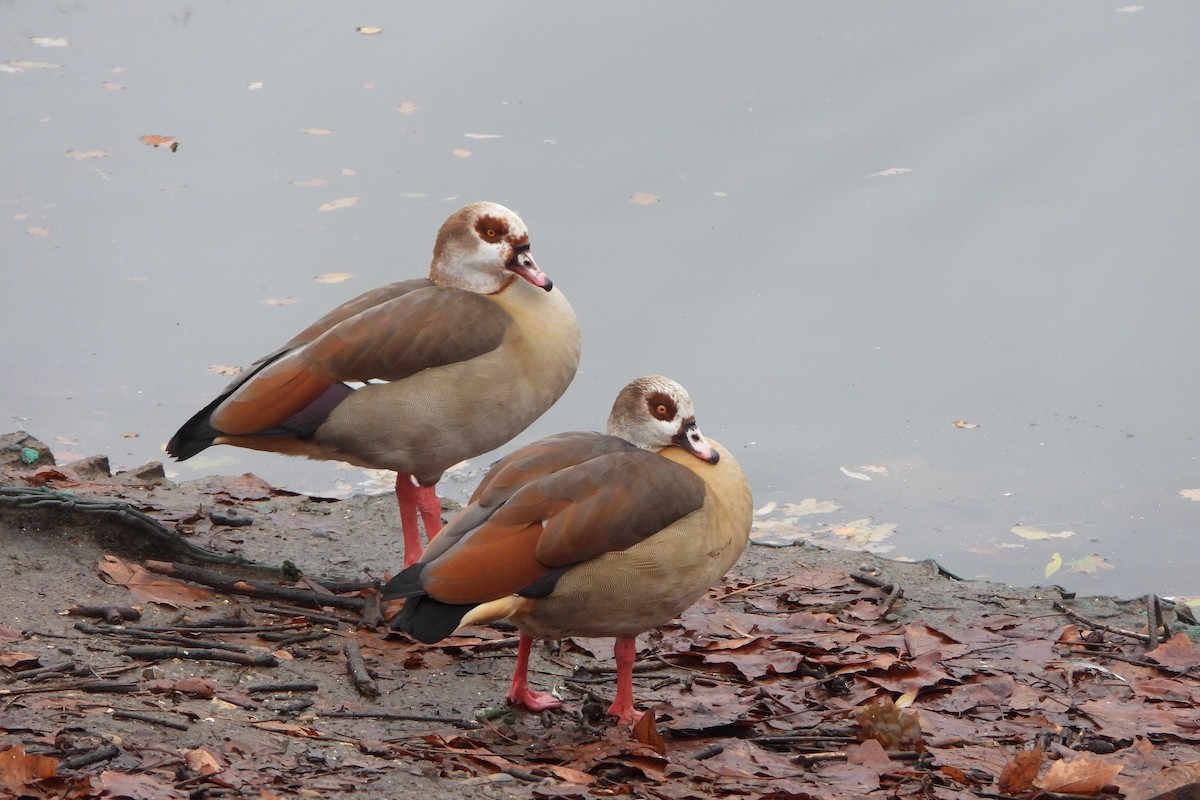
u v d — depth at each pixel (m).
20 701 8.87
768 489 17.22
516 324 12.48
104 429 17.91
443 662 11.08
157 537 12.14
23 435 16.23
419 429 12.10
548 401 12.75
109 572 11.55
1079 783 9.01
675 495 9.65
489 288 12.75
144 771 7.95
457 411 12.12
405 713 9.82
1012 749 9.92
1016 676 11.39
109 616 10.80
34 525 11.86
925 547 16.03
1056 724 10.40
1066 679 11.34
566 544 9.34
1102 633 12.60
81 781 7.58
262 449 12.30
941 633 12.10
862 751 9.46
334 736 9.13
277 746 8.70
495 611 9.30
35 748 8.08
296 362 12.05
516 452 9.98
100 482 15.59
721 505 10.01
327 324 12.54
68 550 11.82
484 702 10.31
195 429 12.11
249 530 14.23
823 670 11.22
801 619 12.47
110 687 9.27
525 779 8.62
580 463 9.75
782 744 9.77
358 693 10.27
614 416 10.52
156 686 9.44
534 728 9.87
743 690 10.77
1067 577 15.45
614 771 9.02
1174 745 10.11
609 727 9.88
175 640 10.60
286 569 12.53
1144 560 15.76
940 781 9.24
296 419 11.96
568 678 11.05
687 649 11.69
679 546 9.59
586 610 9.58
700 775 9.02
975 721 10.49
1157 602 13.03
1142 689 11.09
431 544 9.51
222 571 12.34
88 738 8.27
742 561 14.68
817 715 10.30
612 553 9.47
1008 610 13.34
